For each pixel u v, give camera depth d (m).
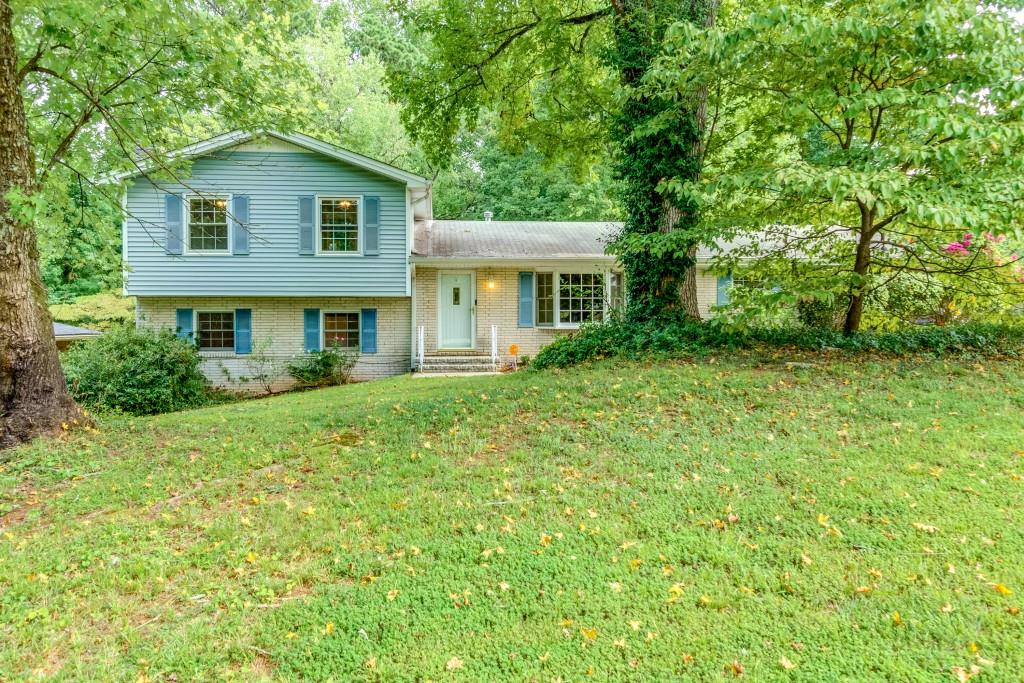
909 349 8.54
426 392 9.38
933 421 5.70
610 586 3.43
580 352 10.02
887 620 3.01
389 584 3.55
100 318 19.14
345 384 14.51
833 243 9.49
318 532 4.25
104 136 9.16
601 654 2.88
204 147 13.50
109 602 3.46
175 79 8.70
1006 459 4.81
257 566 3.83
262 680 2.79
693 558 3.69
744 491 4.55
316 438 6.54
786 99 7.48
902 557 3.56
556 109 13.52
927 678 2.62
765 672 2.71
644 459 5.27
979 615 3.01
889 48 6.57
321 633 3.12
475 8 11.27
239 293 14.12
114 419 8.04
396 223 14.44
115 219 10.67
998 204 6.24
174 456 6.07
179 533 4.36
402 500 4.71
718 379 7.46
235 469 5.64
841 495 4.36
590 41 12.25
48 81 8.21
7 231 6.32
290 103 9.66
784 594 3.29
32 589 3.59
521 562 3.73
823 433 5.60
